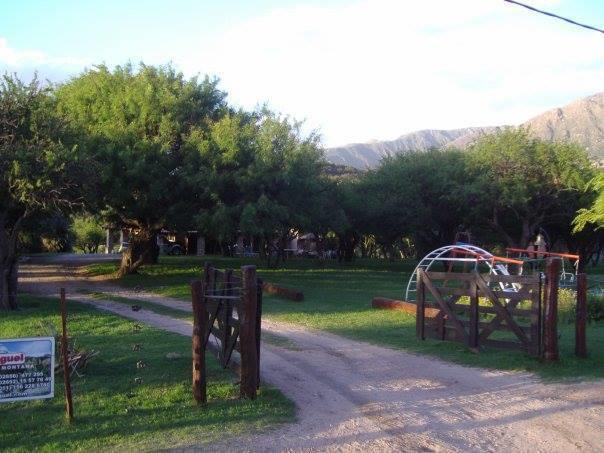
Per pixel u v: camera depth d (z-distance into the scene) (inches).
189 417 302.8
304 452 264.4
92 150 1011.3
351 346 517.3
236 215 1055.0
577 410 334.0
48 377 285.0
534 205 1477.6
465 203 1466.5
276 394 346.9
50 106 738.8
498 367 434.9
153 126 1134.4
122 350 459.8
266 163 1059.9
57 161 658.2
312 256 2379.4
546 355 444.5
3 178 653.3
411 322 649.6
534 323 456.4
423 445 277.1
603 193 737.0
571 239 1770.4
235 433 283.6
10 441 270.4
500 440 285.9
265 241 1539.1
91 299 870.4
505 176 1417.3
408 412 327.3
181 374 382.6
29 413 307.1
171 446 266.2
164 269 1327.5
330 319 671.8
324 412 323.6
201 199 1096.8
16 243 716.0
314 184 1111.0
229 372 386.0
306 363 447.2
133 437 276.2
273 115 1141.7
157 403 324.2
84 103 1160.8
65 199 689.6
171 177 1093.8
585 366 435.2
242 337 337.1
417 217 1568.7
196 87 1200.2
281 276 1264.8
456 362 454.0
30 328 564.7
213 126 1115.9
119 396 334.3
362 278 1254.3
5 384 276.7
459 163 1519.4
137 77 1191.6
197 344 324.2
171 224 1131.9
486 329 487.8
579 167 1406.3
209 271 440.1
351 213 1563.7
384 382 393.4
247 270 334.6
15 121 684.7
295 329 608.4
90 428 286.4
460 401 350.3
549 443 282.7
